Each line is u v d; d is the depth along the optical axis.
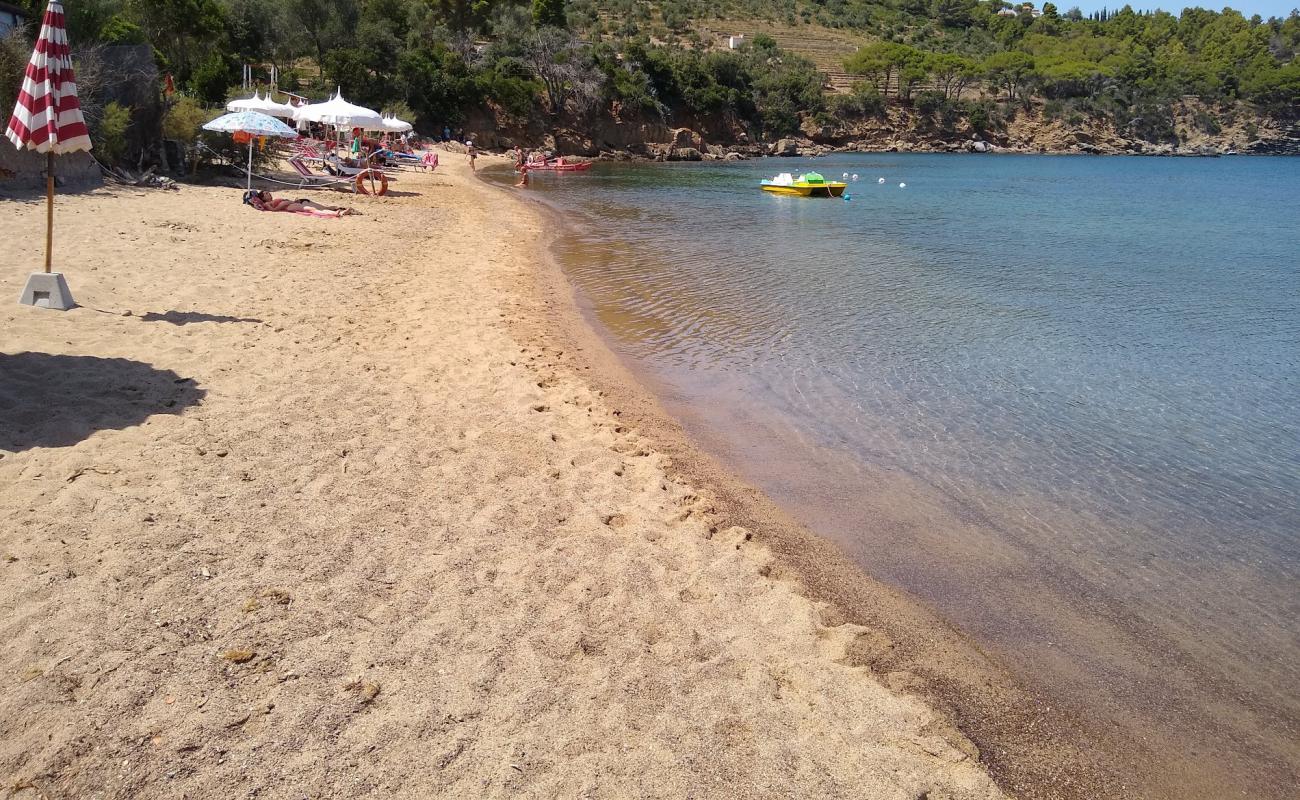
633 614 4.97
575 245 22.14
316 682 3.98
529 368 10.11
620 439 8.24
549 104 73.12
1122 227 31.80
